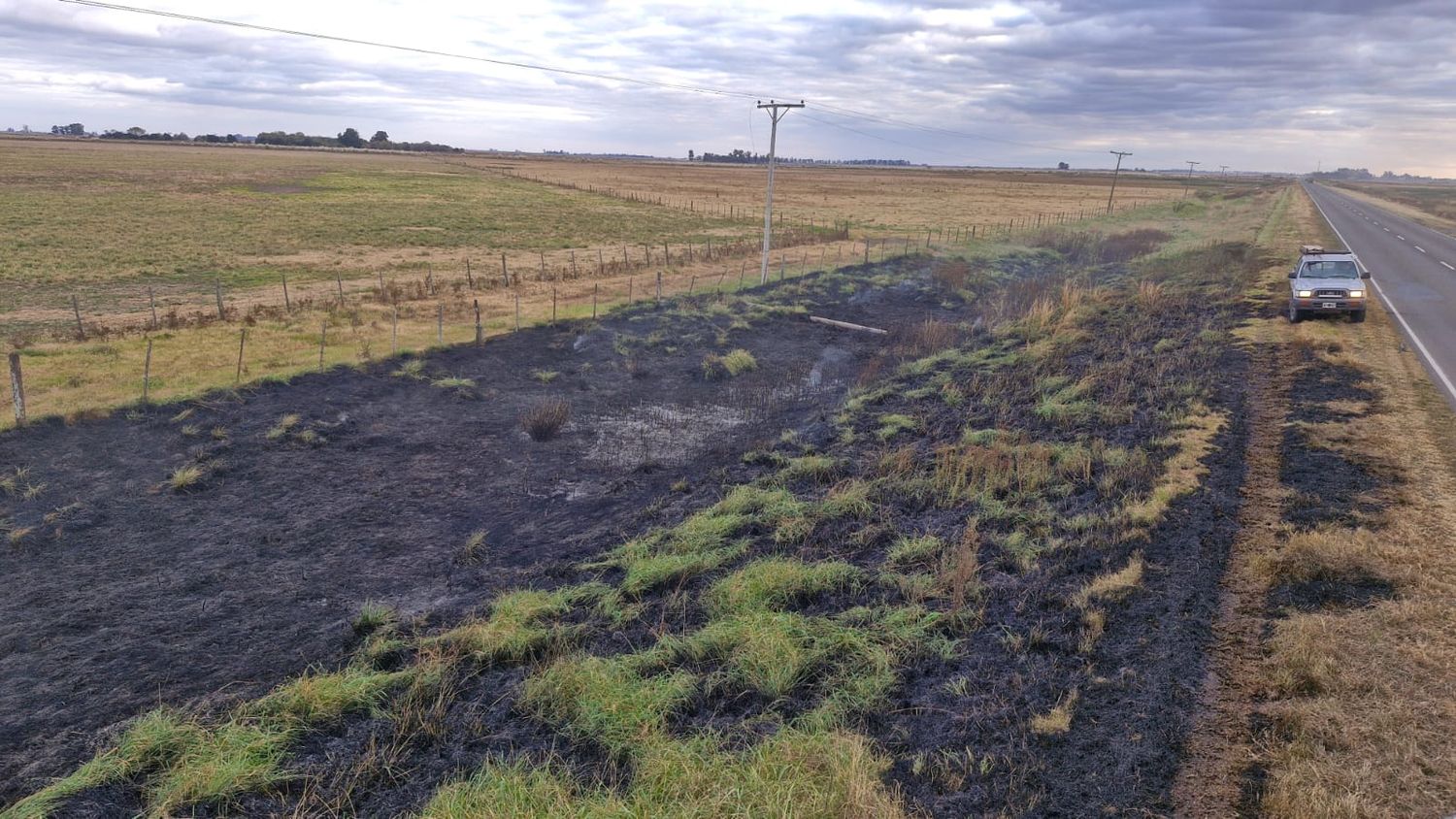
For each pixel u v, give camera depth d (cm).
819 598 971
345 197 8050
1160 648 767
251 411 1741
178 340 2306
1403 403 1433
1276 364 1773
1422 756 590
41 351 2114
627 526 1298
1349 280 2188
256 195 7819
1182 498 1109
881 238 5572
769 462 1542
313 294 3331
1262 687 693
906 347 2552
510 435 1767
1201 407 1503
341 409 1822
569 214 7306
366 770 706
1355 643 730
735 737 713
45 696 852
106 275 3659
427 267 4206
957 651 825
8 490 1330
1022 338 2416
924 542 1073
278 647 953
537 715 770
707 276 3838
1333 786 570
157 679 884
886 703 750
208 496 1383
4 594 1059
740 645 855
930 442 1566
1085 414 1576
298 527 1293
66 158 11694
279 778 696
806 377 2259
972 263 4138
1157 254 4241
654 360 2392
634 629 934
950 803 609
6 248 4200
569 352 2395
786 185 13325
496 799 635
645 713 741
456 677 852
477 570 1166
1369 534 929
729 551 1110
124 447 1528
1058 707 700
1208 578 881
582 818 609
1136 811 576
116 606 1041
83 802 667
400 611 1042
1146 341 2195
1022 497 1213
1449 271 3150
